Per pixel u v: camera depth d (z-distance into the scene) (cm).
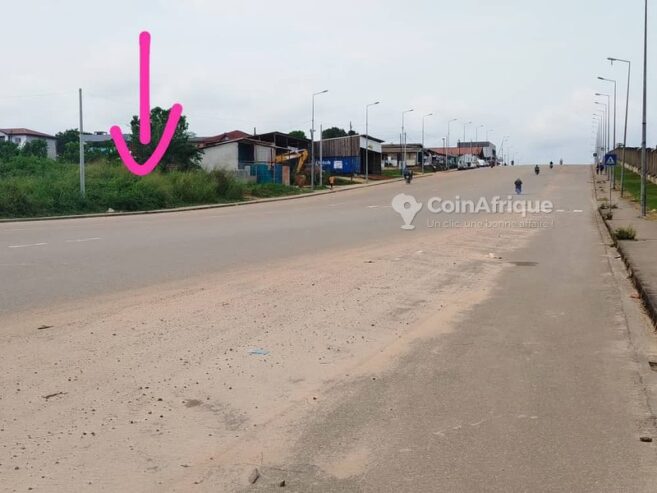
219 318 881
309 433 497
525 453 461
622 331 854
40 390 581
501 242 2120
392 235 2267
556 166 12256
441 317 934
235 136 8719
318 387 609
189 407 550
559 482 416
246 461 448
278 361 689
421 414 538
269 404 561
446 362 698
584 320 923
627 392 598
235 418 528
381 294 1103
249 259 1509
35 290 1043
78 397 566
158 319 865
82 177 3656
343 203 4603
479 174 9569
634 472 431
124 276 1206
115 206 3728
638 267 1353
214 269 1334
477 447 471
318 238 2075
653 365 691
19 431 492
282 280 1218
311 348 744
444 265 1512
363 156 8862
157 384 605
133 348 721
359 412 543
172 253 1571
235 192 4966
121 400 561
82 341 745
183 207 4100
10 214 3145
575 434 496
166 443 477
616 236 2066
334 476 425
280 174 6494
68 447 466
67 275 1198
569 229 2698
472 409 550
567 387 612
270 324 856
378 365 684
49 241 1803
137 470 433
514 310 994
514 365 688
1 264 1317
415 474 428
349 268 1406
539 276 1361
